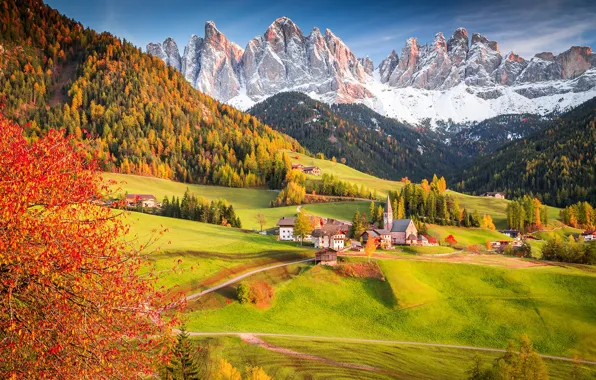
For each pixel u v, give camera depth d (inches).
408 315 4320.9
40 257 840.3
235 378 2293.3
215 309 3814.0
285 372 2795.3
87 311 932.6
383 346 3597.4
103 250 968.3
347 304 4439.0
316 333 3764.8
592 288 4712.1
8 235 849.5
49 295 892.6
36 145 955.3
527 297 4623.5
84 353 887.7
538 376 2635.3
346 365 3036.4
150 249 4670.3
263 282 4441.4
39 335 877.2
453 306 4527.6
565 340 4018.2
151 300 1051.9
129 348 1016.9
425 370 3196.4
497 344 3954.2
